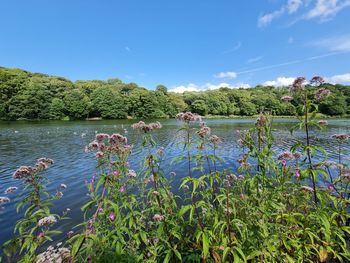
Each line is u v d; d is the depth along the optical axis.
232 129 47.22
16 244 3.92
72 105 82.44
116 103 90.19
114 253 3.58
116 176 4.23
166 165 17.28
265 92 128.50
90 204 3.79
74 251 3.10
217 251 3.75
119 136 4.63
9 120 72.94
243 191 5.36
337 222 5.00
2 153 22.45
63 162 18.66
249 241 3.67
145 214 5.10
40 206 4.23
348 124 54.47
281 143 23.36
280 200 4.61
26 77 90.31
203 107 107.12
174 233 3.96
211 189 4.98
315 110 4.23
